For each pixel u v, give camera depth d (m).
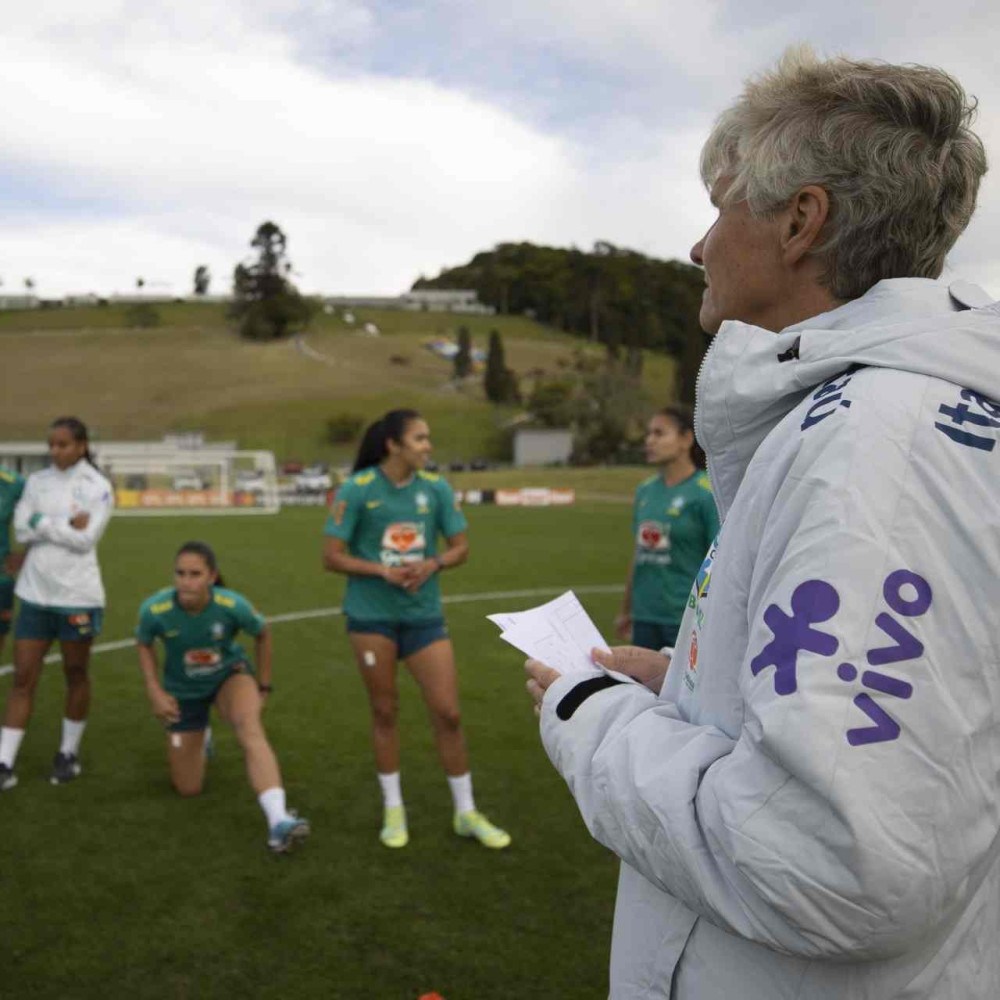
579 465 56.78
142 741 5.40
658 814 0.91
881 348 0.91
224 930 3.25
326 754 5.22
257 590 11.50
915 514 0.81
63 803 4.43
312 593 11.30
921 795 0.77
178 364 84.94
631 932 1.09
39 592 4.62
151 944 3.15
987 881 0.96
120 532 19.84
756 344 1.02
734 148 1.13
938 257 1.05
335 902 3.46
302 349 93.94
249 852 3.89
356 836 4.07
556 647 1.38
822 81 1.05
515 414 70.69
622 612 5.23
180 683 4.40
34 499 4.73
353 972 2.99
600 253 127.69
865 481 0.82
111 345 92.56
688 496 4.72
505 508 30.89
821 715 0.77
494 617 1.42
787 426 0.94
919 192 0.99
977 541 0.81
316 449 63.31
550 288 119.56
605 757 1.00
